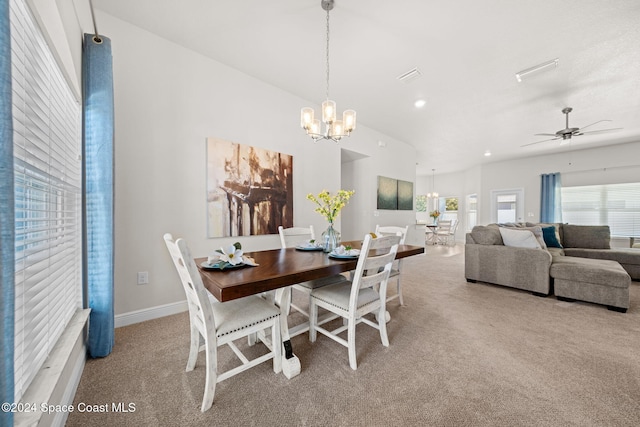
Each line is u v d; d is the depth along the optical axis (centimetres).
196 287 118
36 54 108
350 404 129
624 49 237
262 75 291
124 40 211
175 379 146
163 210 230
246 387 141
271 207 309
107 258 166
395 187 533
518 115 399
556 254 374
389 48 241
